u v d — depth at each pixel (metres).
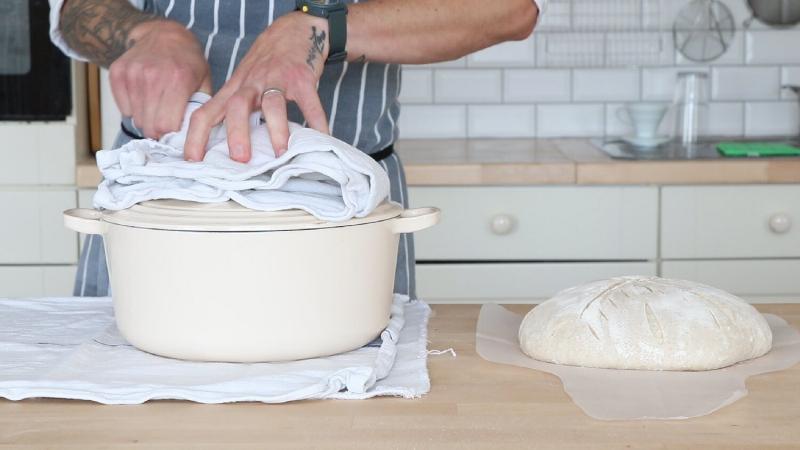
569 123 2.75
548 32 2.71
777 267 2.21
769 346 0.94
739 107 2.73
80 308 1.12
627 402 0.80
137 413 0.78
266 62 0.96
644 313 0.92
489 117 2.75
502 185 2.19
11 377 0.85
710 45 2.66
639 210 2.19
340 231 0.84
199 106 0.98
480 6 1.14
